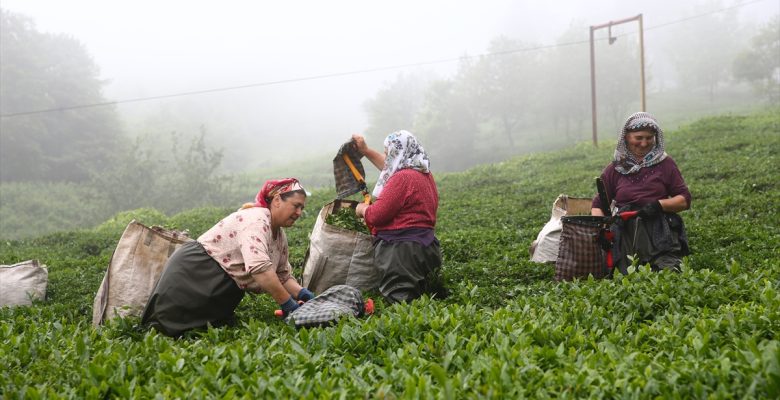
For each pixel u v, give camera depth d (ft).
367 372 11.55
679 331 12.53
